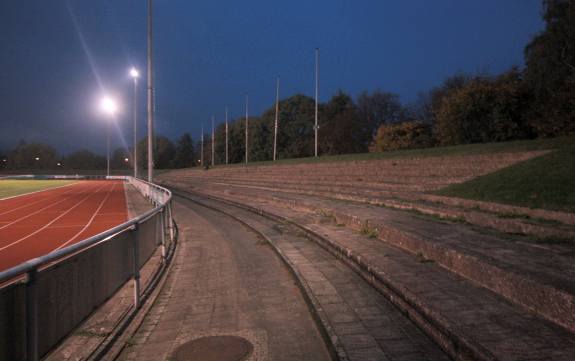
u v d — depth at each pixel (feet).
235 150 325.01
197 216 69.36
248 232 49.39
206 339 17.75
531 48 84.23
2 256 39.88
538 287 15.52
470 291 18.62
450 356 14.37
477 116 97.19
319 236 37.88
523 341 13.07
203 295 24.43
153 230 33.06
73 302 15.06
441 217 38.58
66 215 77.00
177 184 211.20
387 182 68.85
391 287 20.76
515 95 93.50
